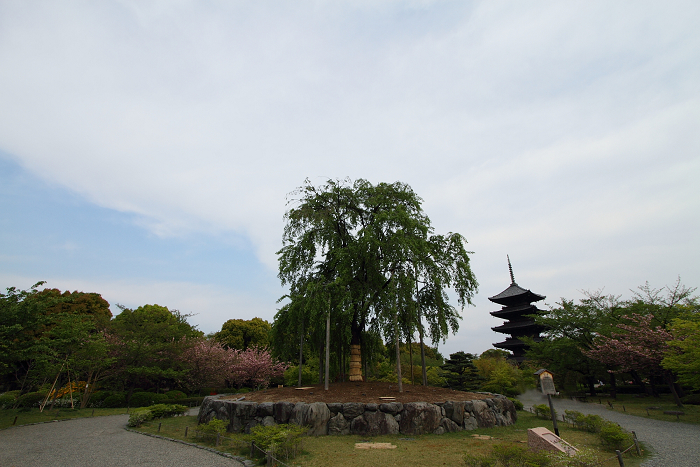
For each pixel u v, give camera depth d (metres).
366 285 18.00
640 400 28.19
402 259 16.81
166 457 10.32
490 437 12.84
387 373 30.72
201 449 11.35
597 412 22.08
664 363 19.98
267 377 38.06
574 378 32.62
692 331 19.05
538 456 8.09
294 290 18.97
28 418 18.83
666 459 10.17
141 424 16.31
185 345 28.41
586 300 32.94
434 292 18.53
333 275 18.97
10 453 10.89
